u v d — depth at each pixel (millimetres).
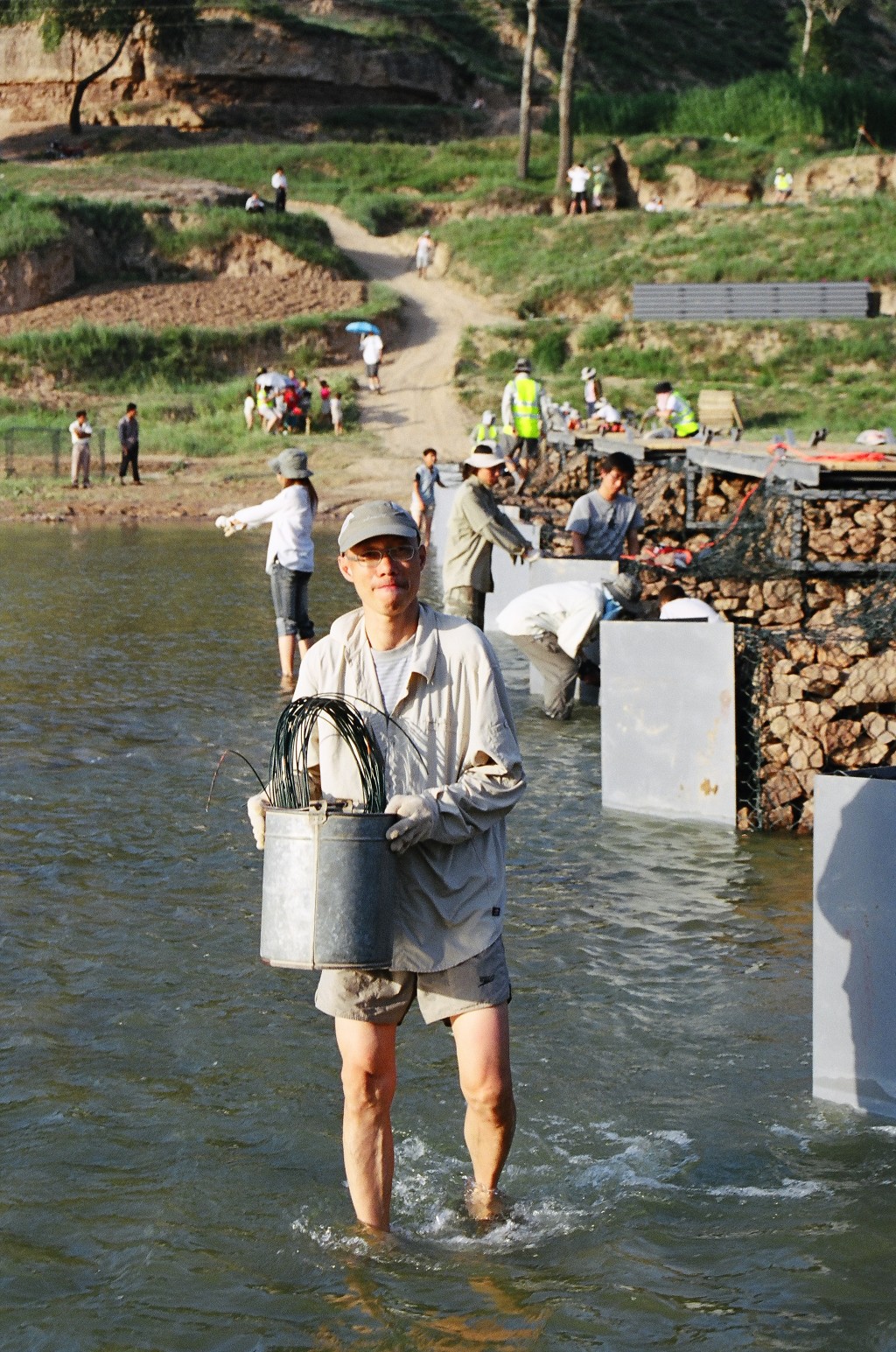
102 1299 3641
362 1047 3918
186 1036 5258
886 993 4637
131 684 11594
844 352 46031
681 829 7980
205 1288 3693
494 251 56062
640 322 48781
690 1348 3402
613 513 11945
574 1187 4227
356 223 60688
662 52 92688
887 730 7922
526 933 6371
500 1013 3938
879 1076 4668
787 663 7895
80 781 8750
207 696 11148
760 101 72250
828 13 89625
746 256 52719
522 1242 3924
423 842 3830
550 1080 4922
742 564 11656
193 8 74562
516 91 81375
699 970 5914
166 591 17266
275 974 5879
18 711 10633
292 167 67000
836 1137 4523
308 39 75500
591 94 80750
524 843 7723
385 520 3842
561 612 10555
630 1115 4672
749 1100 4777
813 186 64562
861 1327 3488
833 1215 4031
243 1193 4180
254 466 35531
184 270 53531
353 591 17406
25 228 51062
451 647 3918
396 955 3832
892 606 8180
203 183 61000
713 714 7992
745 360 46406
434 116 77062
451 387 44781
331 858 3650
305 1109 4707
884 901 4617
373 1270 3775
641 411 41656
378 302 50219
